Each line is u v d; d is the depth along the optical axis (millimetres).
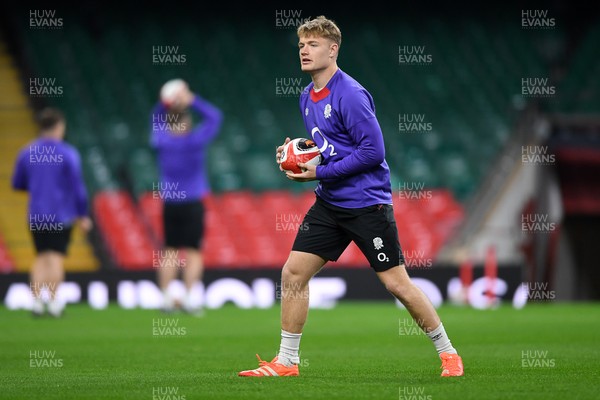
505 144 80688
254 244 81188
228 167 89625
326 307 61000
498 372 25734
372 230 23219
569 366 27328
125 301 63938
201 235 53312
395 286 23422
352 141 23359
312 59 23219
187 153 52125
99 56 98750
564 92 91062
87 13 102062
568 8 105312
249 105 97188
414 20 108625
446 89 99688
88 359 30656
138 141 89500
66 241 50688
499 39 106625
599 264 76312
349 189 23266
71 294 64250
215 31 105000
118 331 42188
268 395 20812
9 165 83688
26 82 90438
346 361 29500
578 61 98812
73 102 91438
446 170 88938
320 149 23719
